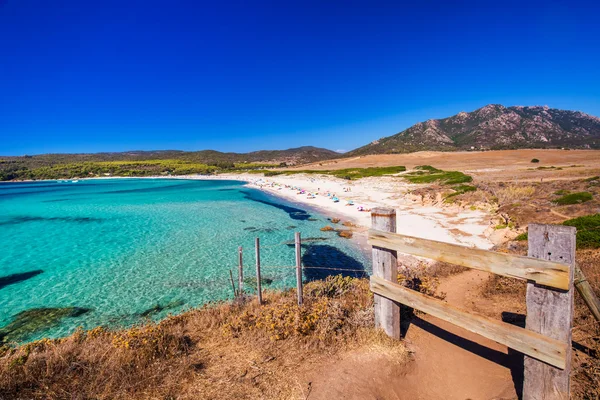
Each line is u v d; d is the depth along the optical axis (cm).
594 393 339
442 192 3353
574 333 481
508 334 320
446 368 429
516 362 436
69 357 470
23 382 409
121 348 485
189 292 1360
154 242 2200
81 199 5591
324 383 391
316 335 496
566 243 279
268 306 698
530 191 2889
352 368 416
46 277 1592
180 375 422
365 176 7206
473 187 3425
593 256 965
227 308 743
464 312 355
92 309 1245
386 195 4109
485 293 736
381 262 467
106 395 384
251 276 1510
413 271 849
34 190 8594
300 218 2988
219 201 4700
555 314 290
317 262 1689
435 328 540
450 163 8994
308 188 5884
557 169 5791
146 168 16600
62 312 1229
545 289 296
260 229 2520
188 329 622
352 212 3172
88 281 1522
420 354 458
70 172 15662
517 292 715
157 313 1195
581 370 388
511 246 1384
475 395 379
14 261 1867
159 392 390
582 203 2000
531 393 319
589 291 345
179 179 12775
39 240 2417
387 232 443
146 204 4522
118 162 18288
